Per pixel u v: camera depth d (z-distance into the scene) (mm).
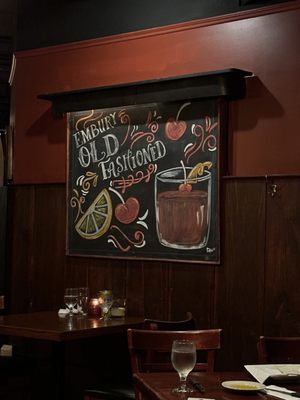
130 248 3703
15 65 4375
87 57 4039
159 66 3740
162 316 3568
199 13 3605
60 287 4016
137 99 3635
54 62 4188
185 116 3508
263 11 3363
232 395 1889
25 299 4172
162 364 2541
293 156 3242
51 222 4074
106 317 3492
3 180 4438
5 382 3379
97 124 3871
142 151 3678
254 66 3385
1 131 4633
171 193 3551
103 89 3758
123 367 3672
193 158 3475
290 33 3275
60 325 3168
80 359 3883
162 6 3746
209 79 3363
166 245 3559
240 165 3402
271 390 1926
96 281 3854
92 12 4031
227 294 3342
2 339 4234
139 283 3670
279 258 3184
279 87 3297
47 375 3986
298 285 3123
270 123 3318
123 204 3746
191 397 1862
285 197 3176
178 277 3521
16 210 4242
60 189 4039
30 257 4164
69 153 3994
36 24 4293
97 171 3867
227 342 3332
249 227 3283
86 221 3900
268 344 2418
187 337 2496
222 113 3396
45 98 4043
